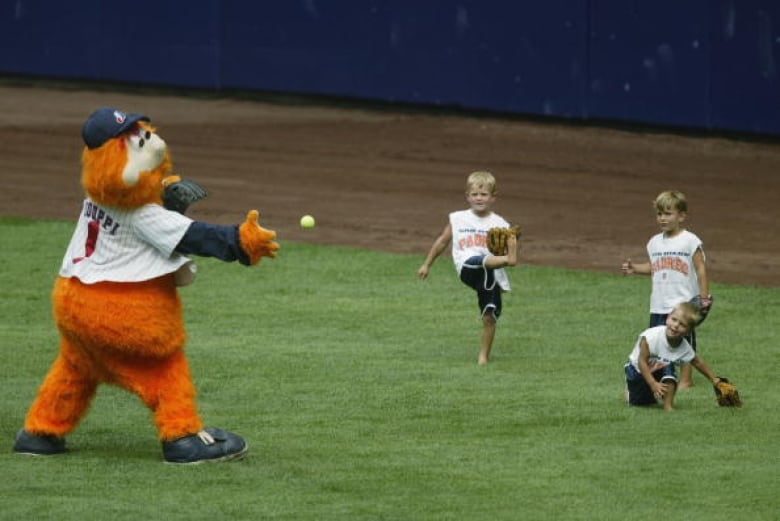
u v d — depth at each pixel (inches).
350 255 2509.8
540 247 2632.9
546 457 1391.5
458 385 1678.2
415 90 4104.3
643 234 2768.2
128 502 1249.4
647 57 3772.1
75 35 4495.6
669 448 1422.2
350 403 1596.9
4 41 4586.6
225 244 1328.7
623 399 1616.6
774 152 3592.5
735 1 3634.4
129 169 1309.1
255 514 1220.5
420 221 2869.1
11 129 3868.1
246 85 4340.6
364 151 3646.7
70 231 2679.6
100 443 1437.0
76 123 3983.8
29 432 1390.3
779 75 3609.7
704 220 2915.8
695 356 1573.6
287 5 4242.1
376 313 2075.5
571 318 2054.6
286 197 3112.7
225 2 4325.8
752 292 2252.7
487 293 1786.4
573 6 3846.0
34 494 1270.9
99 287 1328.7
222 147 3676.2
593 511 1232.8
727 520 1211.2
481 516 1219.9
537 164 3499.0
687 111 3740.2
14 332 1926.7
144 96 4387.3
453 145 3715.6
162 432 1360.7
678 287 1724.9
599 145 3690.9
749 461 1378.0
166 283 1350.9
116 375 1359.5
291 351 1843.0
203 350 1843.0
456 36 4020.7
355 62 4178.2
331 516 1216.8
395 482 1310.3
